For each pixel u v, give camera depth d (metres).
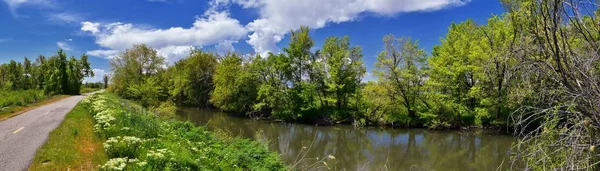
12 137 11.27
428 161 19.25
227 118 40.84
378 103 33.38
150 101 38.22
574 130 4.25
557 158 4.90
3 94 35.62
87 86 117.50
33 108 24.88
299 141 25.67
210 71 53.31
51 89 57.12
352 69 38.81
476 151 21.80
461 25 34.91
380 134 29.61
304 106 38.12
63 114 18.81
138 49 60.19
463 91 30.06
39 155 8.67
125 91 53.25
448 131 29.95
